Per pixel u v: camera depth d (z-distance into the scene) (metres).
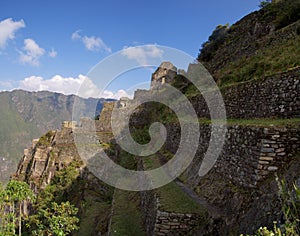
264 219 4.10
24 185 10.72
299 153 5.07
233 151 6.71
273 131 5.36
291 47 11.80
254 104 9.10
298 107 6.97
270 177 5.16
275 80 8.09
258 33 18.19
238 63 16.34
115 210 9.94
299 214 3.36
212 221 5.69
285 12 16.83
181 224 6.17
